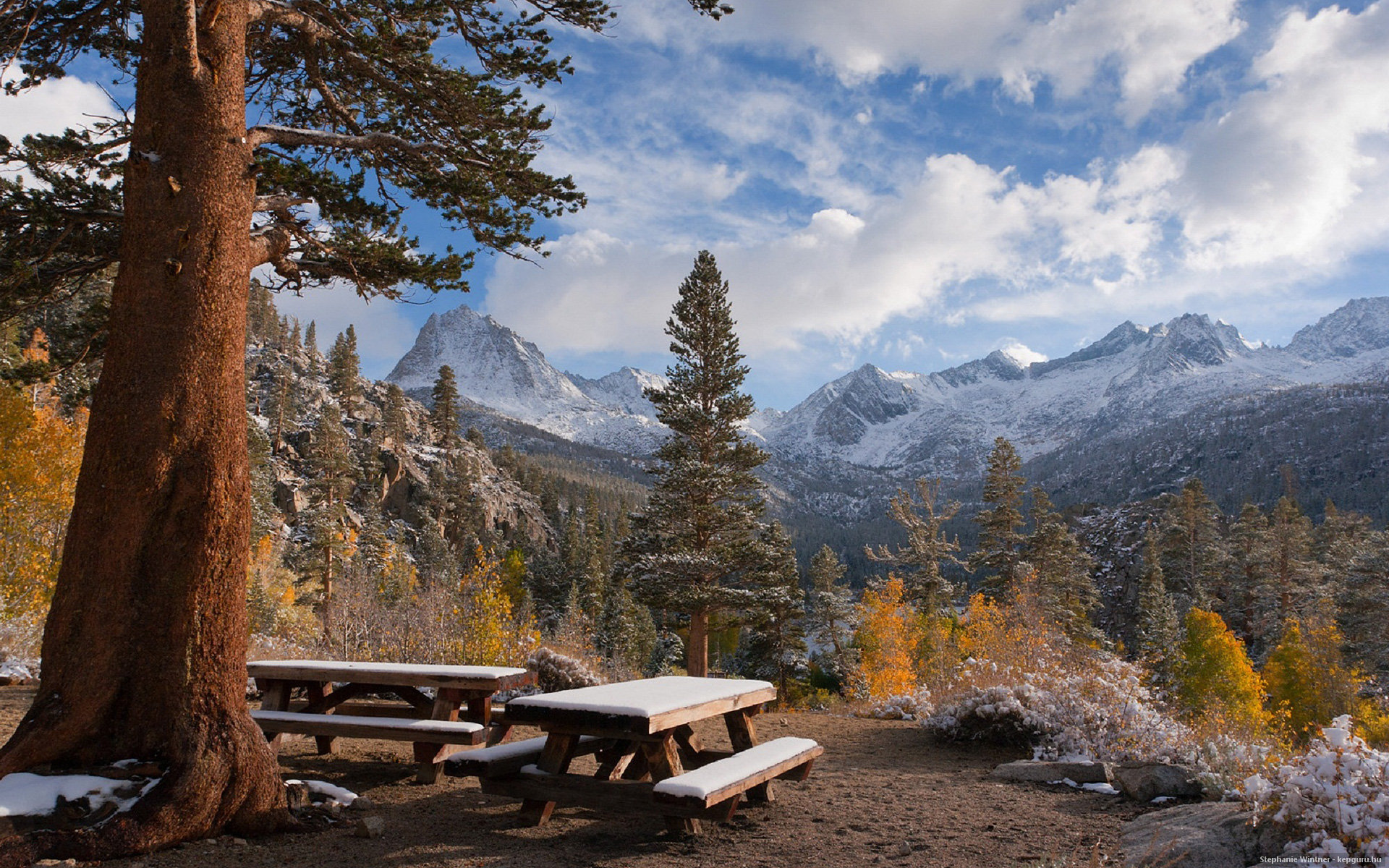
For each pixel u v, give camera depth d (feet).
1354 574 157.89
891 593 116.67
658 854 13.21
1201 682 112.06
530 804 14.99
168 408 14.02
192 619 13.69
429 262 23.65
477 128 23.86
